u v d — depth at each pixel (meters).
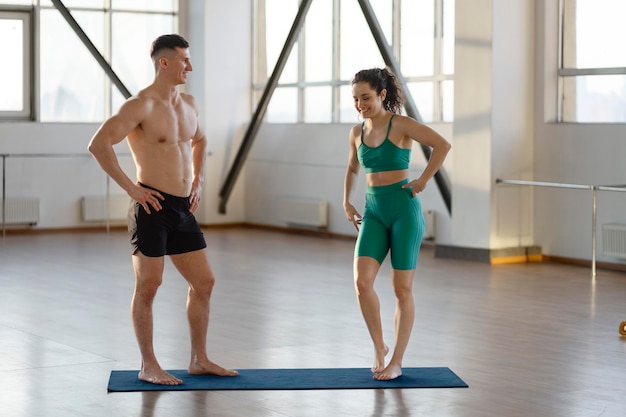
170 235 5.82
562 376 6.17
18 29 15.54
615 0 11.47
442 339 7.35
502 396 5.64
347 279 10.68
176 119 5.71
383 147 5.91
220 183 16.70
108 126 5.52
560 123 11.97
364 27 14.41
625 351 6.96
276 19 16.33
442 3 13.08
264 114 16.11
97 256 12.56
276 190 16.23
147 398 5.53
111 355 6.75
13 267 11.47
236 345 7.13
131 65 16.41
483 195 11.99
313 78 15.46
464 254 12.22
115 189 16.14
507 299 9.25
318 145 15.29
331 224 15.16
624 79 11.38
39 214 15.60
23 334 7.52
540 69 12.09
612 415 5.25
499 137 11.94
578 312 8.57
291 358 6.65
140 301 5.83
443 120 13.17
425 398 5.56
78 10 15.95
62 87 15.84
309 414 5.22
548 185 11.36
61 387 5.82
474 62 11.95
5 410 5.31
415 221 5.92
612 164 11.38
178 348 7.00
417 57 13.53
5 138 15.35
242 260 12.33
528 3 12.05
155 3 16.55
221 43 16.55
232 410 5.29
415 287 9.99
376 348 6.04
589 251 11.69
